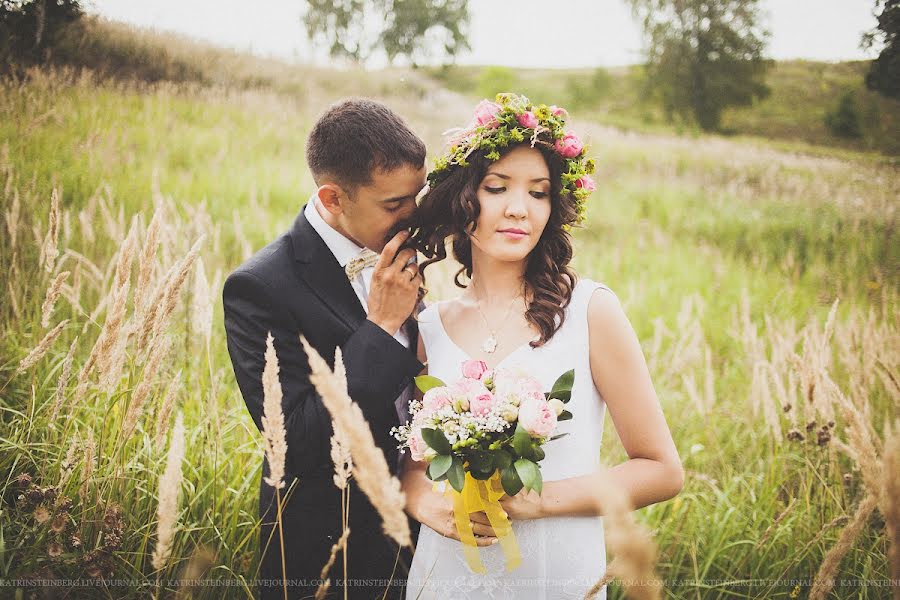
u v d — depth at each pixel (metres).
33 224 4.37
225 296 2.16
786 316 5.69
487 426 1.65
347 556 2.15
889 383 2.76
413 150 2.10
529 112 1.94
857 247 7.67
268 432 1.62
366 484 1.38
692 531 2.91
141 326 2.28
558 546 1.87
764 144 16.88
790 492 2.95
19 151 5.77
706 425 3.55
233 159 8.59
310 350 1.36
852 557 2.66
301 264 2.15
